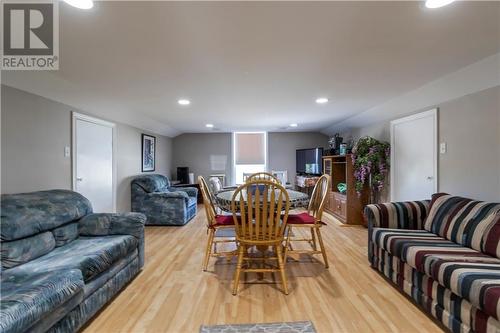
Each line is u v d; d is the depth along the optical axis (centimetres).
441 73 259
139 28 169
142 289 231
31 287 141
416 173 359
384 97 353
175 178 757
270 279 250
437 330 173
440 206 254
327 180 277
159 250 336
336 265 282
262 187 313
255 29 172
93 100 344
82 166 351
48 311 137
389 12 154
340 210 493
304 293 222
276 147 762
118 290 222
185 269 274
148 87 301
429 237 235
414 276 204
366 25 168
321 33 178
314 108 426
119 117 438
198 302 210
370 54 213
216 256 288
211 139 764
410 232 253
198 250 335
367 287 232
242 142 768
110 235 255
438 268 173
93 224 256
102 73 252
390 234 244
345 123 567
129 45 193
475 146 264
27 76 244
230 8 148
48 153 289
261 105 402
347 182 460
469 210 222
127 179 482
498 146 240
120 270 226
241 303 208
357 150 449
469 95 271
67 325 157
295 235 398
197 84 291
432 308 182
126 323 183
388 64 235
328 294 220
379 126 462
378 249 261
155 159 627
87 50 200
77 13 151
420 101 335
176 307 203
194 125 620
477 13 156
